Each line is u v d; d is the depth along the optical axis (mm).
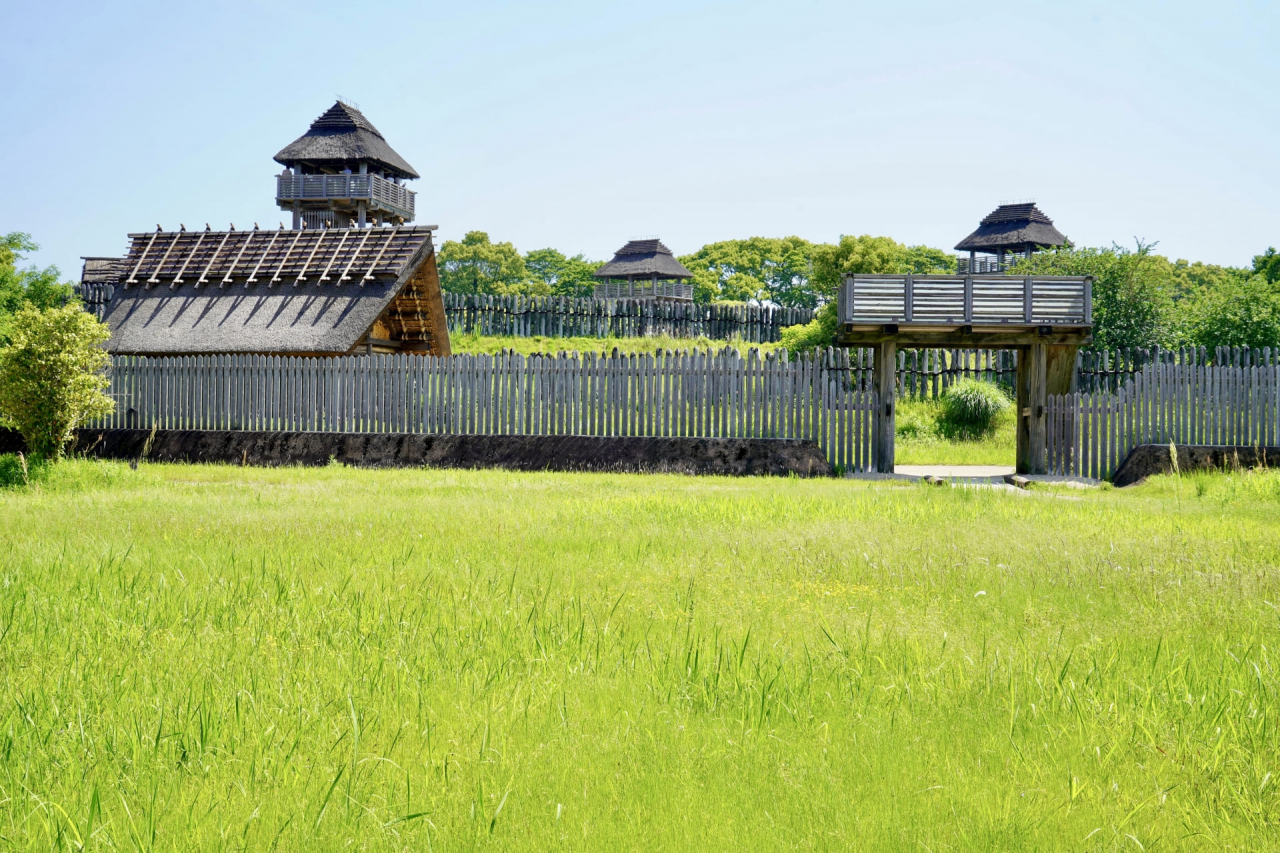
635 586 6398
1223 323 25234
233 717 3791
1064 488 15789
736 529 9086
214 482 14852
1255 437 18188
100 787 3162
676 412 19109
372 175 50688
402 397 20250
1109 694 4117
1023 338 18453
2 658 4523
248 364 20891
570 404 19547
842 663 4547
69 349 15453
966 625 5438
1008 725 3793
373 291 25141
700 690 4145
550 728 3729
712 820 2975
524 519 9617
